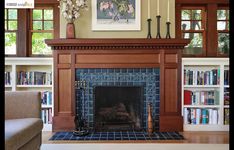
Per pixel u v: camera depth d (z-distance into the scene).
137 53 3.88
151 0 4.05
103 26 4.02
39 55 4.37
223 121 4.03
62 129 3.91
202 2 4.32
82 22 4.04
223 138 3.56
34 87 4.27
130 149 3.01
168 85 3.90
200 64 3.99
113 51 3.88
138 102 3.95
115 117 3.97
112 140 3.42
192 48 4.39
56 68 3.89
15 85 4.00
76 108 3.93
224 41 4.38
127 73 3.93
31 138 2.34
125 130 3.92
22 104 2.66
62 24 4.02
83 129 3.83
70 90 3.91
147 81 3.93
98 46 3.83
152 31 4.05
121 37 4.05
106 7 4.02
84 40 3.76
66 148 3.05
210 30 4.33
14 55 4.34
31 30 4.37
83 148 3.05
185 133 3.83
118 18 4.03
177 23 4.36
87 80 3.93
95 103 3.95
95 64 3.88
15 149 1.91
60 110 3.91
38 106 2.68
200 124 4.04
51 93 4.09
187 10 4.40
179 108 3.90
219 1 4.31
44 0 4.29
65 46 3.83
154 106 3.93
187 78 4.08
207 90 4.25
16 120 2.46
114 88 3.95
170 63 3.88
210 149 3.03
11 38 4.35
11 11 4.34
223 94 4.00
